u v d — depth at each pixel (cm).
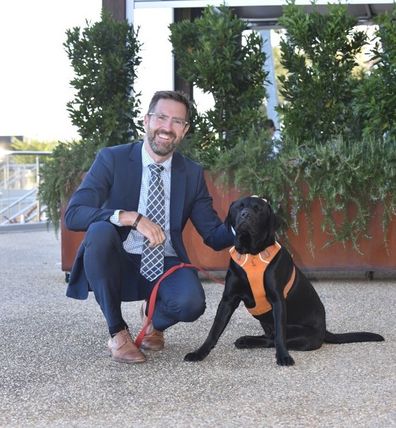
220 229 355
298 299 351
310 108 589
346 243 564
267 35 1023
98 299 336
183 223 357
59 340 383
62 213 586
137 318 443
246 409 268
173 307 332
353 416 260
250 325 420
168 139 333
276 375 313
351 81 596
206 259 573
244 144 572
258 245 333
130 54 651
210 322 427
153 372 319
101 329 410
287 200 558
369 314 452
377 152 546
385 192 542
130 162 346
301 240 565
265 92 633
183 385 299
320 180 546
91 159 585
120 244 335
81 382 304
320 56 591
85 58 638
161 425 252
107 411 267
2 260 745
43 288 561
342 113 598
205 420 257
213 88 611
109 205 347
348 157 541
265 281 333
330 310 464
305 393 287
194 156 588
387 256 564
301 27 585
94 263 327
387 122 563
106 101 643
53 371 322
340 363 333
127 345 334
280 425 251
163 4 725
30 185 1162
